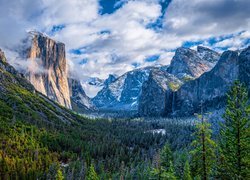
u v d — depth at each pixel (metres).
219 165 37.78
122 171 156.38
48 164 172.00
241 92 36.12
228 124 37.00
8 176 141.12
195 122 38.75
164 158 62.69
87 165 188.25
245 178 35.53
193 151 38.28
